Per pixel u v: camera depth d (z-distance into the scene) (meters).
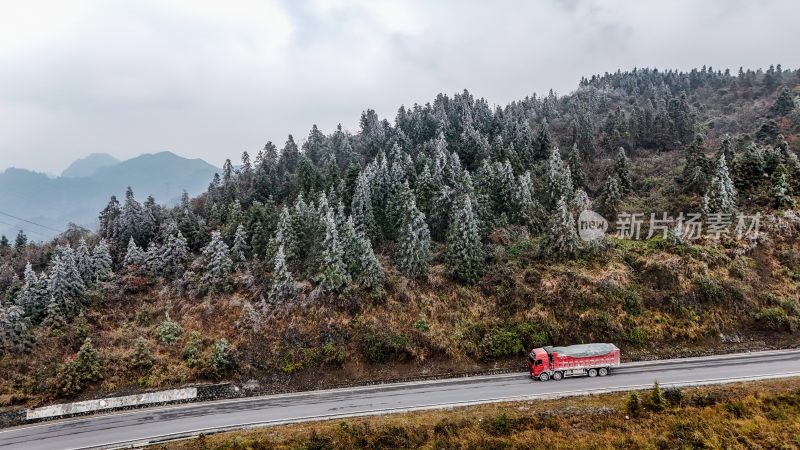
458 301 44.47
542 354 36.16
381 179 56.69
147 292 49.03
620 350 39.50
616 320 40.88
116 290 47.88
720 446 27.17
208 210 66.00
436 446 28.80
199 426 32.47
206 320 44.12
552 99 110.62
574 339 40.44
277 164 79.00
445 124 81.69
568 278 43.72
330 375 39.25
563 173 55.81
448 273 46.31
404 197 50.84
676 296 41.94
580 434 28.69
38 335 40.34
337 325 42.22
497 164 56.62
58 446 30.73
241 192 69.81
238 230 51.47
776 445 27.06
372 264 44.72
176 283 48.81
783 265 44.03
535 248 47.47
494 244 49.12
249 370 39.12
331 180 60.19
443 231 53.28
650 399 30.30
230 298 46.22
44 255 59.66
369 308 43.69
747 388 31.59
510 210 53.06
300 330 42.19
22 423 33.94
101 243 52.09
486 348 40.06
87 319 44.22
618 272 43.72
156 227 61.44
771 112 80.31
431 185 54.19
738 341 39.62
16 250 66.06
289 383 38.59
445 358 40.22
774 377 33.50
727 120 86.94
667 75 131.75
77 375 36.75
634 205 53.72
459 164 58.75
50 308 42.16
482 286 45.28
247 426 32.09
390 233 53.38
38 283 44.41
